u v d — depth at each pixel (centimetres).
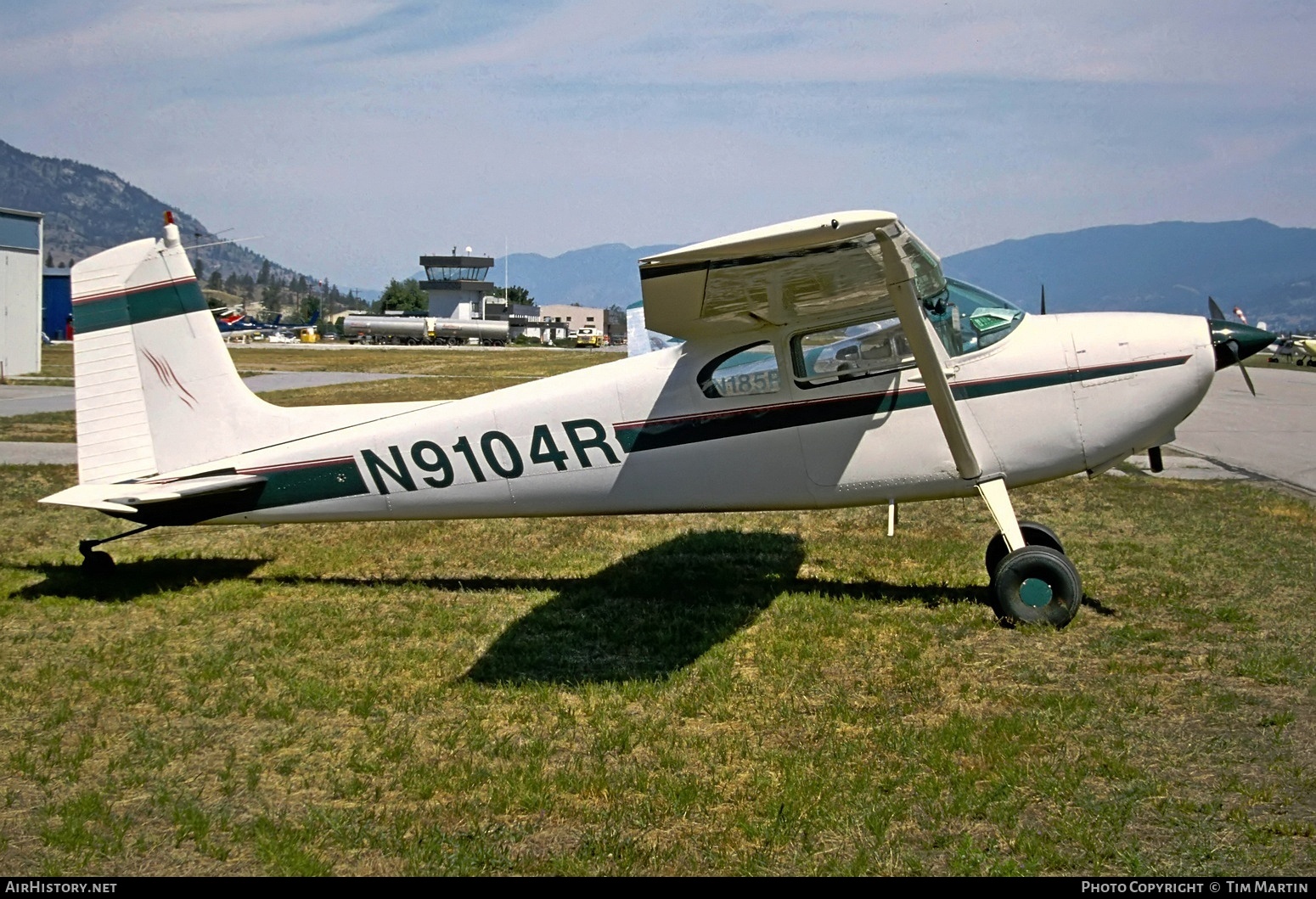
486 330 9950
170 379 795
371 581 831
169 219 791
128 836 411
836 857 381
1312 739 473
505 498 764
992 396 692
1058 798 417
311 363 5000
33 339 3903
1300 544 915
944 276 689
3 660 629
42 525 1048
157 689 576
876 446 702
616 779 444
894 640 635
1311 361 5150
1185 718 501
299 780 459
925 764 455
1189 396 696
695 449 725
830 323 696
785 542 947
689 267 556
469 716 527
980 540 954
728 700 540
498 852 388
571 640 653
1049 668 582
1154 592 746
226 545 966
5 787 458
